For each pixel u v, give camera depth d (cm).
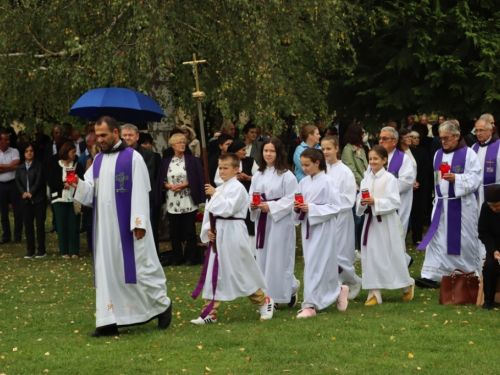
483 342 715
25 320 859
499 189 867
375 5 1627
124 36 1366
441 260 1032
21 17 1401
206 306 835
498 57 1567
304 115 1478
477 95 1584
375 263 923
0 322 850
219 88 1387
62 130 1761
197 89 844
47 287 1080
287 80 1410
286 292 894
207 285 822
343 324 796
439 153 1041
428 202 1436
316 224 853
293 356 670
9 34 1399
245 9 1352
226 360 662
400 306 902
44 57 1457
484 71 1563
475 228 1025
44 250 1395
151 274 768
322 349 692
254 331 766
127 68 1330
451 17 1583
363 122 1716
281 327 786
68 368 650
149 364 655
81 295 1016
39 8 1421
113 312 756
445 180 1013
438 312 858
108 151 766
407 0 1602
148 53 1295
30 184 1392
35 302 973
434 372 621
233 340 728
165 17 1332
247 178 1223
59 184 1355
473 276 915
